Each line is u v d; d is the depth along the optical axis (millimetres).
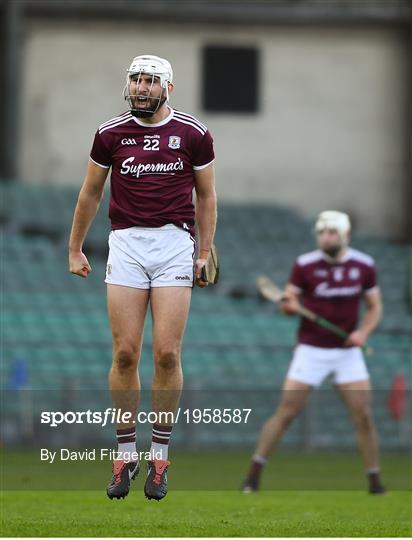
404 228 84562
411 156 84250
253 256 78625
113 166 21172
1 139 78188
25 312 66938
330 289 34094
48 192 77250
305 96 83812
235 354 67188
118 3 80125
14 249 72125
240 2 81750
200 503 29953
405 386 58906
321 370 34219
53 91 80250
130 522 23562
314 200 83938
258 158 83250
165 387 21141
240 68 82875
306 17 82562
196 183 21484
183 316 21016
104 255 75875
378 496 33500
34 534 21031
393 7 83500
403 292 78125
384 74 84688
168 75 20750
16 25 77375
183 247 21062
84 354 63719
